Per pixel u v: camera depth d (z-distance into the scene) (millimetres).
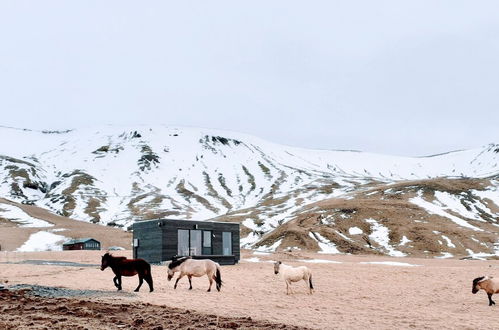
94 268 39094
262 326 16797
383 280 36469
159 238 47250
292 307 22328
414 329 17359
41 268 38625
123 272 25203
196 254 49406
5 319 16234
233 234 53531
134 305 20328
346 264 52906
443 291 30234
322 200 199875
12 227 142125
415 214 156250
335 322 18484
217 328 15930
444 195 188125
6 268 38031
